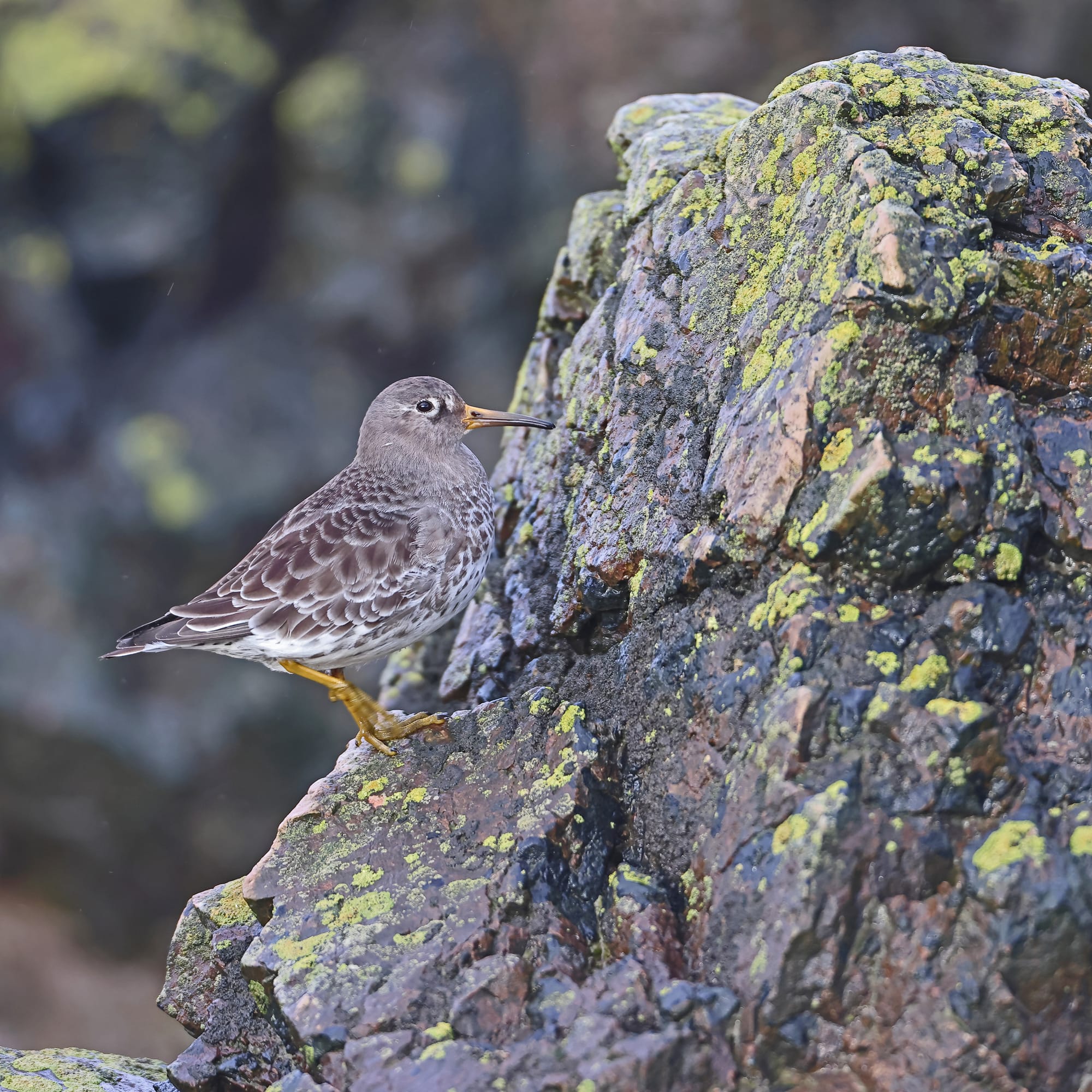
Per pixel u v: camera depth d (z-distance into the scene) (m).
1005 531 8.77
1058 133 10.07
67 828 26.83
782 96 10.56
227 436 28.97
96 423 28.92
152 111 28.12
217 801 27.56
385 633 11.51
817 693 8.47
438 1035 8.23
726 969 8.12
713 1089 7.79
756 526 9.21
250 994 10.05
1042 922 7.66
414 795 9.98
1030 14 28.72
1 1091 10.06
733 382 10.18
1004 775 8.23
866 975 7.88
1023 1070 7.64
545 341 14.28
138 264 28.72
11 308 28.28
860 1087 7.79
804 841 8.00
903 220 8.98
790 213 10.25
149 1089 10.48
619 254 13.66
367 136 29.62
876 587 8.88
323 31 30.08
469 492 12.18
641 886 8.89
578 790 9.38
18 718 25.91
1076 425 9.16
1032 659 8.69
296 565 11.23
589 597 10.72
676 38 29.42
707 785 9.02
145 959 27.91
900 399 8.95
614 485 10.83
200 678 27.72
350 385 29.91
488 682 11.89
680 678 9.54
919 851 7.98
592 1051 7.86
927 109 10.06
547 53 30.14
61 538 27.53
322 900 9.39
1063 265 9.29
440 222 29.83
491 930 8.80
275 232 30.00
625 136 14.66
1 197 28.19
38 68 27.70
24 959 26.84
